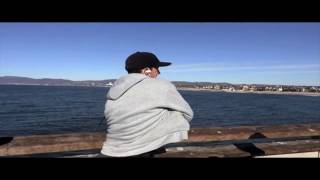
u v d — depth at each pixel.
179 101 2.17
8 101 87.81
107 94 2.33
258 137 3.76
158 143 2.13
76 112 54.62
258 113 63.38
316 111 73.94
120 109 2.15
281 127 4.05
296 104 110.00
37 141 3.00
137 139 2.15
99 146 3.12
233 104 97.81
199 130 3.64
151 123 2.12
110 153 2.21
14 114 50.59
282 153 3.54
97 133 3.32
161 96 2.13
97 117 45.44
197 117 51.06
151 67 2.31
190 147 3.52
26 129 33.75
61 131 31.64
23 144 2.90
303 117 57.09
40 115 48.94
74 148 3.02
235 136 3.63
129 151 2.15
